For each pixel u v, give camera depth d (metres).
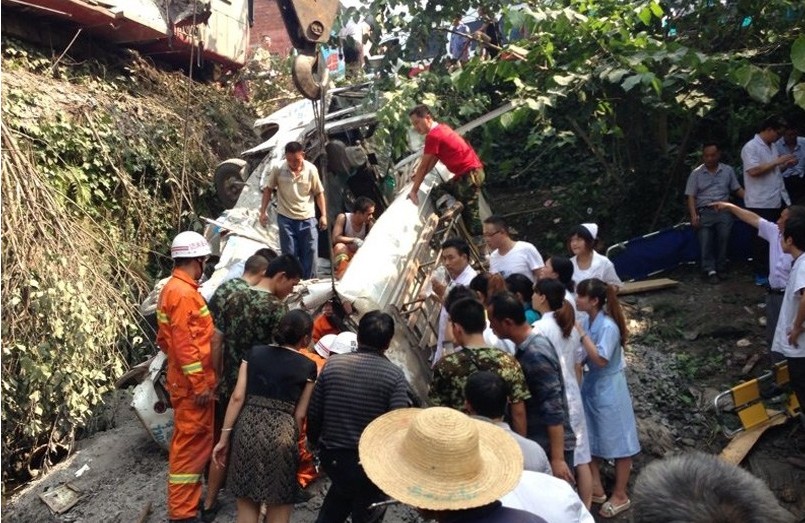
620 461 4.35
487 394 2.82
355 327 4.83
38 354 5.42
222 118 9.94
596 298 4.24
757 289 6.51
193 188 8.59
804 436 4.85
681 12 7.61
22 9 7.86
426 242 5.86
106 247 6.75
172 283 4.10
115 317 6.13
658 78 6.34
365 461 2.18
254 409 3.65
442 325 4.60
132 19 8.52
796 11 6.54
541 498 2.51
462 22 9.38
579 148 9.50
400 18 7.80
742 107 7.91
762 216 6.41
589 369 4.43
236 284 4.31
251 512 3.69
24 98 7.02
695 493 1.41
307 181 6.45
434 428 2.06
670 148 8.12
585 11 7.20
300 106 8.84
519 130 10.16
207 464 4.41
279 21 16.11
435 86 7.47
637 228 7.80
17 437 5.62
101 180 7.45
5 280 5.45
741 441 4.82
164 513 4.46
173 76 9.94
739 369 5.67
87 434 5.98
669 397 5.41
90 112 7.64
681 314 6.41
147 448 5.30
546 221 8.76
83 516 4.64
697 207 6.93
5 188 5.73
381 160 8.11
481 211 7.45
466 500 1.98
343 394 3.49
